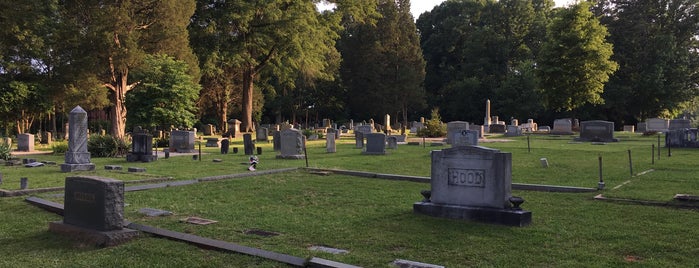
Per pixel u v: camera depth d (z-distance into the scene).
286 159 22.80
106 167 19.14
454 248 7.34
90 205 8.09
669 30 67.06
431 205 9.75
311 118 90.94
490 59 81.31
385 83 80.06
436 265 6.44
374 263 6.62
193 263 6.81
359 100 81.81
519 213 8.72
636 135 43.19
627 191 12.05
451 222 9.11
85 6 37.38
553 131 46.84
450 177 9.64
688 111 87.81
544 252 7.07
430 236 8.07
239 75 60.62
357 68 81.31
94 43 36.16
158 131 39.59
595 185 13.41
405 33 80.06
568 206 10.55
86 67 36.78
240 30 51.41
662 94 64.25
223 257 7.03
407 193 12.66
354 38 81.38
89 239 7.80
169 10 38.66
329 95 83.06
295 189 13.49
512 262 6.64
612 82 67.38
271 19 50.31
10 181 15.10
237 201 11.71
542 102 58.81
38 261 6.98
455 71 89.44
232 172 17.66
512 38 80.38
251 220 9.51
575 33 52.22
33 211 10.46
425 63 82.69
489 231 8.34
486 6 84.94
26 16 35.28
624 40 66.62
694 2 66.06
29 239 8.18
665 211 9.73
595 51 51.81
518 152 25.17
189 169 18.80
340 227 8.84
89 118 69.56
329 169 17.67
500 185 9.05
